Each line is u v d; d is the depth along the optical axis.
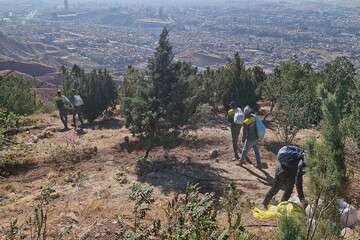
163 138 13.01
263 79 21.72
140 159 13.01
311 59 155.50
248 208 8.77
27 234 7.74
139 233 5.44
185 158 13.08
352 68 16.56
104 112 20.23
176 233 4.89
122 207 9.39
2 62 106.44
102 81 19.19
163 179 11.53
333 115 4.05
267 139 14.55
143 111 12.89
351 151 9.26
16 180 11.89
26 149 13.71
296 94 13.95
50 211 9.24
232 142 14.39
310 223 4.13
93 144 14.47
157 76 12.88
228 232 5.10
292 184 8.55
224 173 11.87
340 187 4.01
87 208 9.29
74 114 17.31
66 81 20.34
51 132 16.39
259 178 11.49
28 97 21.30
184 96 12.98
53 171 12.44
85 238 7.06
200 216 4.83
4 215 9.26
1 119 15.01
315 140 4.17
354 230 6.70
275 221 7.65
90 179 11.70
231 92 18.23
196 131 15.57
